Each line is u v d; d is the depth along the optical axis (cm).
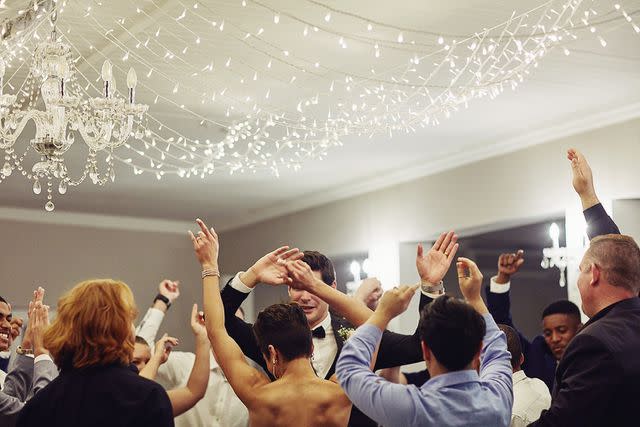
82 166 762
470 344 234
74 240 988
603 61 526
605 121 633
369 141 695
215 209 977
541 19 436
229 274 1045
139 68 521
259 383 289
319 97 573
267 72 527
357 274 748
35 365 332
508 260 424
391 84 548
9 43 448
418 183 793
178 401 388
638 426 255
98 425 237
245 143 687
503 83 557
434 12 440
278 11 436
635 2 430
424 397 231
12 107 564
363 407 235
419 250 280
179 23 453
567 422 254
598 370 256
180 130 651
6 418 338
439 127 661
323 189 876
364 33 467
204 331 400
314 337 350
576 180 330
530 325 1148
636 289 275
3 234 951
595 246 280
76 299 246
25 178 804
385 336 301
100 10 436
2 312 428
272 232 977
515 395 347
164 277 1034
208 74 531
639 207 632
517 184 697
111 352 243
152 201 927
